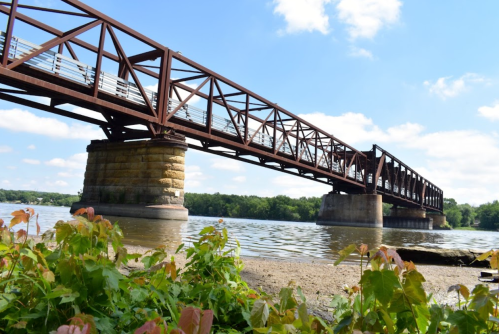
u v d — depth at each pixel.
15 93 20.23
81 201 28.23
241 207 148.88
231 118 31.92
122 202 25.52
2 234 1.97
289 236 23.03
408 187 82.69
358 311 1.75
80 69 20.84
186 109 28.09
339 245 16.97
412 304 1.65
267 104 37.97
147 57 26.50
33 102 21.03
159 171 24.16
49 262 1.78
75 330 1.07
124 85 23.58
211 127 30.06
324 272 6.88
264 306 1.64
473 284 6.26
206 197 153.12
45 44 19.33
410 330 1.69
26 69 19.14
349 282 5.80
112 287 1.65
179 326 1.18
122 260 1.97
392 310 1.62
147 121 24.30
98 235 1.93
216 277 2.77
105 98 22.53
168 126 25.41
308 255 11.59
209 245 2.89
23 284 1.65
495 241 38.50
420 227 86.38
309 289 5.14
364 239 23.42
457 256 10.19
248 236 20.45
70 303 1.59
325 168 52.28
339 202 61.25
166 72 25.47
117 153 26.75
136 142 25.44
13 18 17.45
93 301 1.66
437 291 5.50
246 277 5.78
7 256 1.90
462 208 184.25
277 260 9.27
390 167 72.38
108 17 21.44
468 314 1.52
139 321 1.83
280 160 39.34
